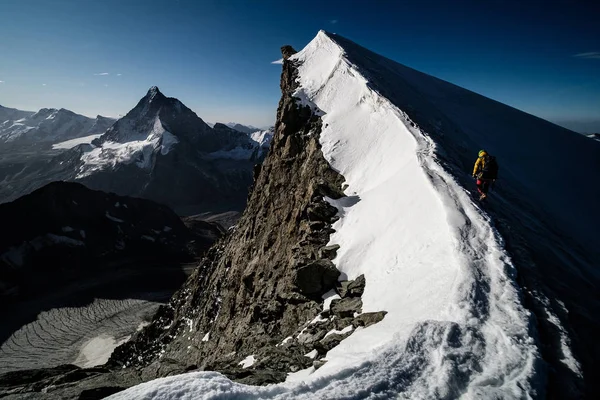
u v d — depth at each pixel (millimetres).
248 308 30000
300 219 28062
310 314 18719
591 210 43531
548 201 38938
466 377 8125
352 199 26250
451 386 7777
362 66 47562
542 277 12922
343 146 33094
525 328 9703
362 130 34469
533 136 63281
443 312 10820
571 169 54125
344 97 40781
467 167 28797
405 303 12977
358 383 7781
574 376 8414
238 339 25781
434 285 12766
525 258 13922
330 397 7230
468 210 17000
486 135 56375
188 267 149750
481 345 9180
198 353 37625
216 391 6996
